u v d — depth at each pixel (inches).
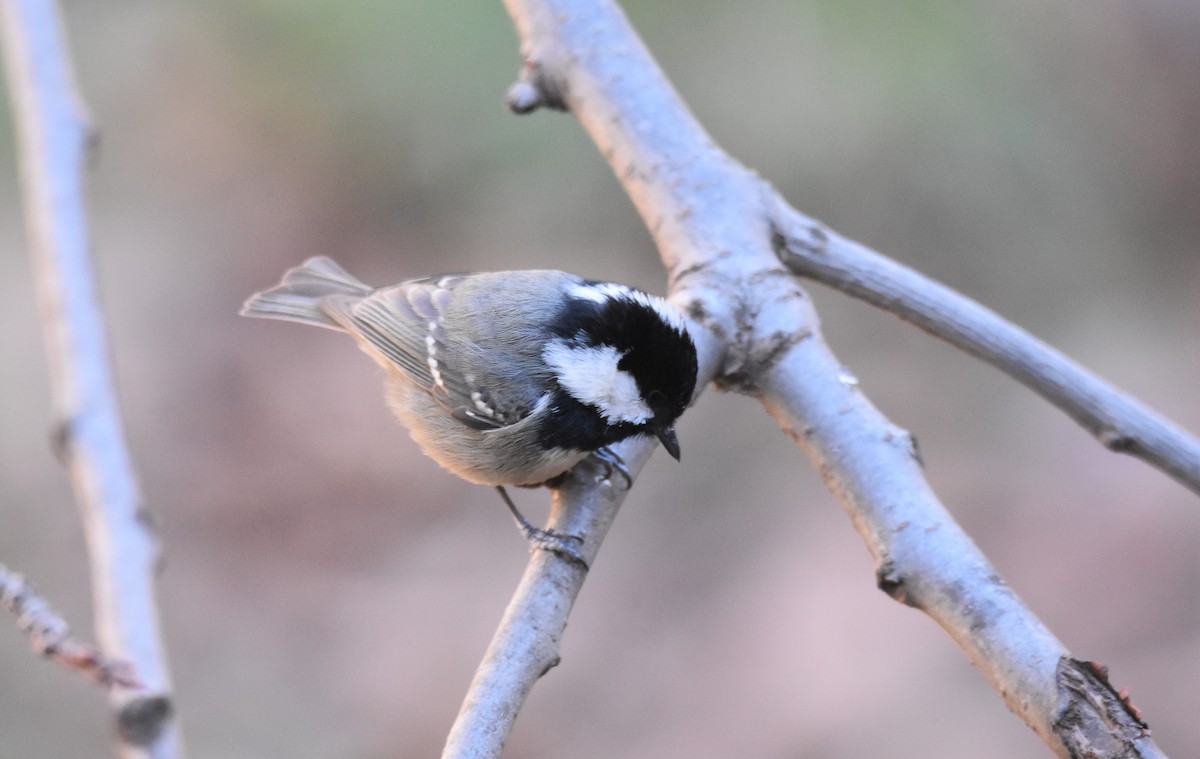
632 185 231.6
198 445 547.8
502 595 489.7
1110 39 532.4
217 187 607.8
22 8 218.4
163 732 126.8
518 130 507.5
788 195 502.0
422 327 264.7
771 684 439.5
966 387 528.4
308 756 446.9
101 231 613.0
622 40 240.4
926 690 423.2
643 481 523.2
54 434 174.7
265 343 587.8
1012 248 518.3
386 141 554.6
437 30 496.1
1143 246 534.9
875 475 184.2
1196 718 400.5
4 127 538.3
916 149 490.9
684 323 209.3
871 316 547.8
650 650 463.2
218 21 575.2
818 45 470.0
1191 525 463.5
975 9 481.1
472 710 165.6
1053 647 155.5
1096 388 220.2
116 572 156.9
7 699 474.9
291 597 497.7
